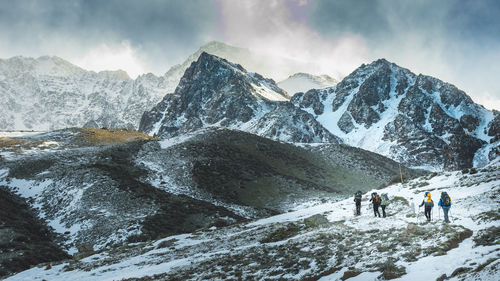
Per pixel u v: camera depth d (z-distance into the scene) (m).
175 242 38.31
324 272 16.17
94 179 85.88
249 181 119.44
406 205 31.95
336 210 39.62
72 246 59.06
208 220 74.88
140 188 85.94
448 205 20.92
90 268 30.38
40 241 55.75
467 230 17.20
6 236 52.53
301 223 34.78
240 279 18.12
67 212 72.69
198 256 27.61
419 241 17.45
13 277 31.59
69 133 183.12
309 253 20.88
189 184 107.81
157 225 66.81
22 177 94.62
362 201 41.78
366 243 19.80
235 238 34.38
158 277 22.09
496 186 28.69
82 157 117.31
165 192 91.44
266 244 27.52
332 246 21.17
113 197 77.69
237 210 90.88
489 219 18.61
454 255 14.07
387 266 14.43
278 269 18.64
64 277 28.39
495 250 13.27
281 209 99.81
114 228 63.25
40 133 195.00
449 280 11.66
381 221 26.58
